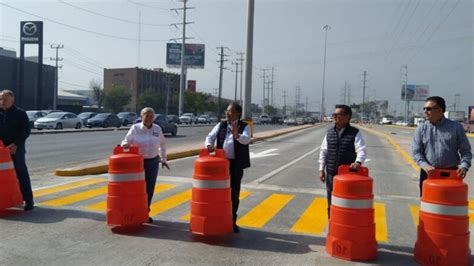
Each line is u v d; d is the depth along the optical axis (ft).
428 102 19.63
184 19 243.60
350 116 20.48
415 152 20.08
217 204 20.74
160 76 464.24
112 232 21.52
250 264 17.66
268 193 33.68
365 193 18.29
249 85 93.50
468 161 18.85
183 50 244.22
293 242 20.71
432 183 17.61
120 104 361.30
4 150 24.52
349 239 18.20
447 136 19.27
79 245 19.48
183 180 38.17
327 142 20.80
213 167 20.72
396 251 19.85
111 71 442.09
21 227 22.00
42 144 74.90
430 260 17.46
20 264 17.11
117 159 21.89
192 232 21.02
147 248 19.29
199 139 100.17
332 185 20.33
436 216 17.34
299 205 29.40
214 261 17.92
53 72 269.23
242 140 21.50
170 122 115.03
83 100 378.94
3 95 24.79
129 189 21.94
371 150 80.18
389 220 26.00
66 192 31.42
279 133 126.93
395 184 40.40
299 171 47.01
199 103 410.31
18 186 25.18
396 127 262.47
